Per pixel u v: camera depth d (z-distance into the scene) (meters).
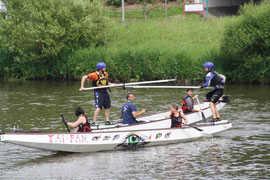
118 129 25.17
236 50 50.19
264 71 49.72
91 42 64.50
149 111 34.28
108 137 23.33
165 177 18.69
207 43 60.00
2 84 57.31
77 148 22.80
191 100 28.34
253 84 50.47
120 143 23.69
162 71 55.22
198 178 18.53
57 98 42.66
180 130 25.14
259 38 49.19
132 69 57.47
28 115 33.44
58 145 22.27
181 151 23.05
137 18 78.31
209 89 47.72
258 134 26.39
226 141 24.97
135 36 66.06
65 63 61.81
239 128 28.09
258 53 50.97
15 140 21.36
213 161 20.97
